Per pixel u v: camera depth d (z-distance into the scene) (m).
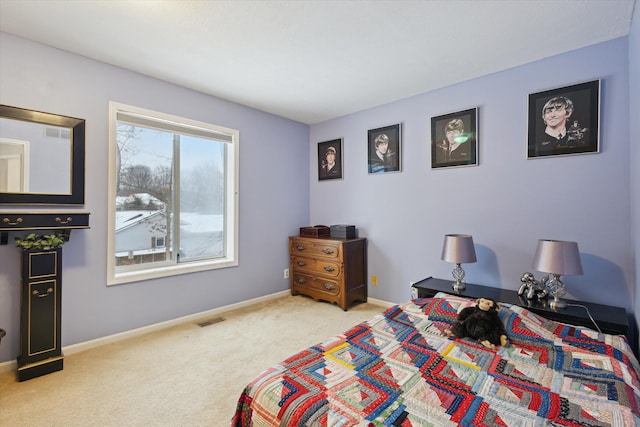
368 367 1.39
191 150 3.23
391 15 1.88
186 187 3.20
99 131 2.45
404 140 3.27
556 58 2.36
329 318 3.08
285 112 3.73
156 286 2.79
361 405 1.10
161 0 1.73
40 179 2.19
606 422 1.00
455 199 2.90
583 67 2.25
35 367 1.98
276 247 3.83
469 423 1.00
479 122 2.75
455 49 2.28
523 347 1.60
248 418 1.22
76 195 2.34
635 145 1.87
